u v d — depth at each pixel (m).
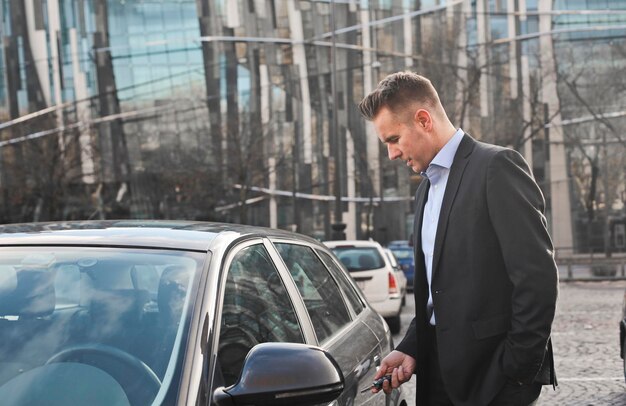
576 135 54.25
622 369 9.52
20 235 2.97
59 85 56.53
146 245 2.82
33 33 56.88
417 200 3.21
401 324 14.97
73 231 3.00
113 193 55.19
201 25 57.84
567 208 54.00
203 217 53.28
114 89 57.00
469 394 2.91
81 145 55.09
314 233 56.59
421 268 3.13
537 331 2.72
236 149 51.44
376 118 3.06
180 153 54.72
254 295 2.88
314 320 3.34
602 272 32.22
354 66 57.66
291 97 57.72
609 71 54.38
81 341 2.44
